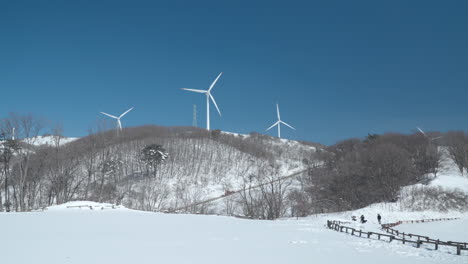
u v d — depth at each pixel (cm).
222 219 5469
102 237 2823
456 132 12606
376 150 11138
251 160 15625
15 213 5319
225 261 1938
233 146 17512
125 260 1892
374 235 3981
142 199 8931
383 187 9550
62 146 8925
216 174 13538
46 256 1958
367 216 7531
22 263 1766
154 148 12338
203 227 3972
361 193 10262
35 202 8169
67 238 2714
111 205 6731
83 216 4912
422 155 11606
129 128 18450
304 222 5747
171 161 13988
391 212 7838
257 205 8525
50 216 4772
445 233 5072
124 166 12794
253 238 3058
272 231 3809
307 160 16050
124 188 10494
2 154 7175
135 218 4909
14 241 2512
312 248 2548
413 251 2583
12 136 7094
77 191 8638
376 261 2056
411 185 9450
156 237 2922
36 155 7912
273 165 14300
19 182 7575
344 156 13275
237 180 13200
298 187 11694
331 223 4991
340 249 2548
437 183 9412
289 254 2228
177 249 2305
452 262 2119
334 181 11288
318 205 9781
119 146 10888
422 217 7694
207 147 16512
